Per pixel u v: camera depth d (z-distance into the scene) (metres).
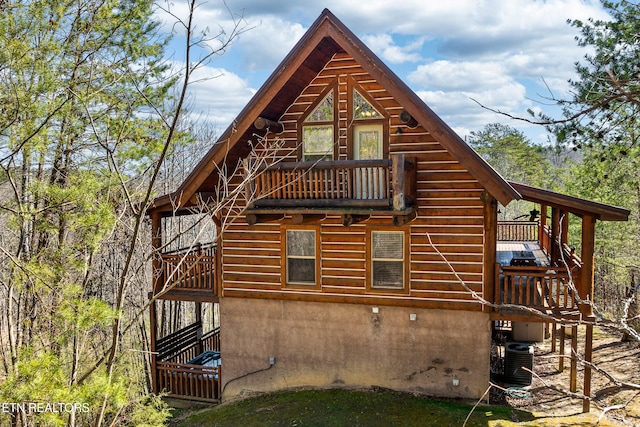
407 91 11.61
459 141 11.44
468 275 12.59
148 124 10.35
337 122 13.41
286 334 14.08
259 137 13.29
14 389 8.12
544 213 20.17
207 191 14.06
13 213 10.32
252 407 13.52
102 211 8.99
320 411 12.59
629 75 10.21
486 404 12.59
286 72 12.30
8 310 11.09
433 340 12.98
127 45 11.84
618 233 25.17
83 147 11.82
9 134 10.08
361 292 13.40
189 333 17.17
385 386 13.40
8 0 10.81
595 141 11.84
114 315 8.57
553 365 15.56
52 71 10.35
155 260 14.69
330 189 13.06
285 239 13.91
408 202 12.16
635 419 11.75
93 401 8.48
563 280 12.33
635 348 17.06
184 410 14.61
